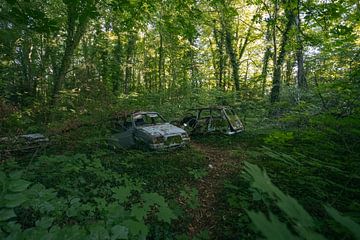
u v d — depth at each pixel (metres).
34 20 2.95
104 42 17.14
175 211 4.18
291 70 14.88
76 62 15.34
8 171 3.60
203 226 4.18
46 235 1.41
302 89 9.72
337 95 4.55
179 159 6.96
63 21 9.77
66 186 4.15
